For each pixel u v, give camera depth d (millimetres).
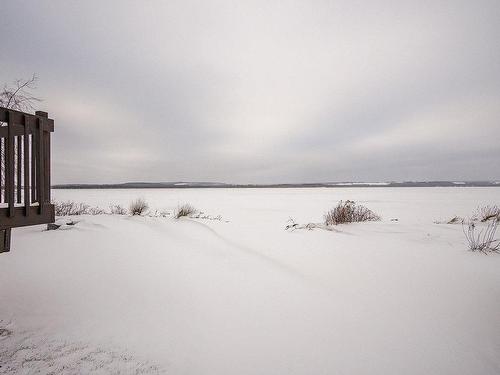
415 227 8250
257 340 2621
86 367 2168
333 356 2432
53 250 4516
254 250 5668
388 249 5547
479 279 3922
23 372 2078
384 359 2410
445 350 2549
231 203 29547
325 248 5723
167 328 2754
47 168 3188
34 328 2625
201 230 7180
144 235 5887
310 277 4230
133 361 2266
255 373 2199
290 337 2686
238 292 3621
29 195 2912
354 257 5074
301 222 12453
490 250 5281
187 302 3293
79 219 6562
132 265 4219
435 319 3051
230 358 2359
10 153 2711
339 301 3441
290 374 2203
